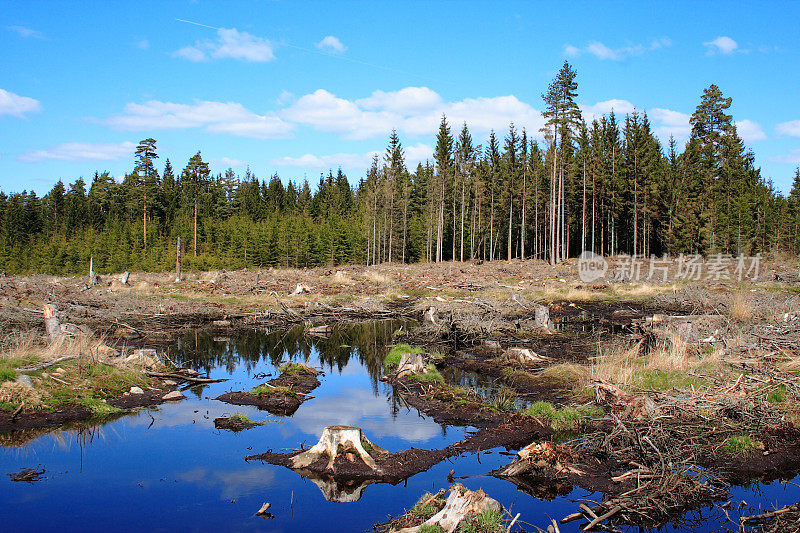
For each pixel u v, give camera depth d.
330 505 7.40
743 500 7.43
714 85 52.44
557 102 47.97
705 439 9.13
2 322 18.06
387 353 18.45
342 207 94.75
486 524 6.20
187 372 14.84
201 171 67.56
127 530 6.60
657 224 59.59
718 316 18.39
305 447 9.48
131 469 8.59
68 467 8.66
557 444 9.21
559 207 51.59
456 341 19.72
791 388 10.32
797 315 16.14
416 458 9.02
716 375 11.41
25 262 67.19
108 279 36.00
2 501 7.45
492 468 8.72
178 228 68.88
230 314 26.00
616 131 58.34
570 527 6.72
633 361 13.03
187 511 7.17
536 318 20.75
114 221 72.62
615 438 9.23
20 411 10.77
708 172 50.81
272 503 7.45
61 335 14.38
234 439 10.02
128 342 19.41
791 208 63.06
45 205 92.31
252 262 65.25
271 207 98.56
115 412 11.45
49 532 6.55
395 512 7.16
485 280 36.75
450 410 11.59
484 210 69.31
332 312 27.45
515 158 63.28
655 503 7.18
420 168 80.81
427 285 35.41
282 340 20.81
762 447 8.86
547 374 13.80
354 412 11.77
